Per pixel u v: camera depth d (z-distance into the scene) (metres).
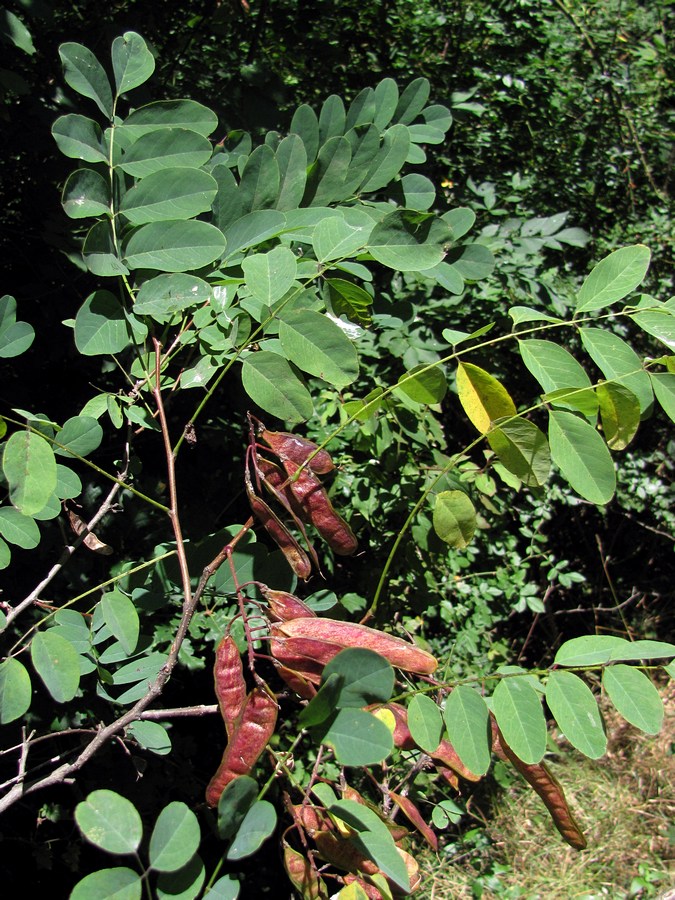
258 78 2.68
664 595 6.07
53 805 3.09
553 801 1.29
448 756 1.37
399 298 3.06
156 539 2.71
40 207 2.89
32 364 3.01
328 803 1.25
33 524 1.50
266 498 1.60
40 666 1.32
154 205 1.50
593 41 6.27
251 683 3.20
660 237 5.50
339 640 1.26
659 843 4.49
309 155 1.96
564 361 1.41
